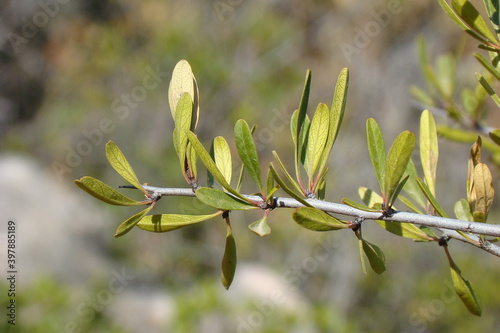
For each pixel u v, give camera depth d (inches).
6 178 335.0
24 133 401.7
